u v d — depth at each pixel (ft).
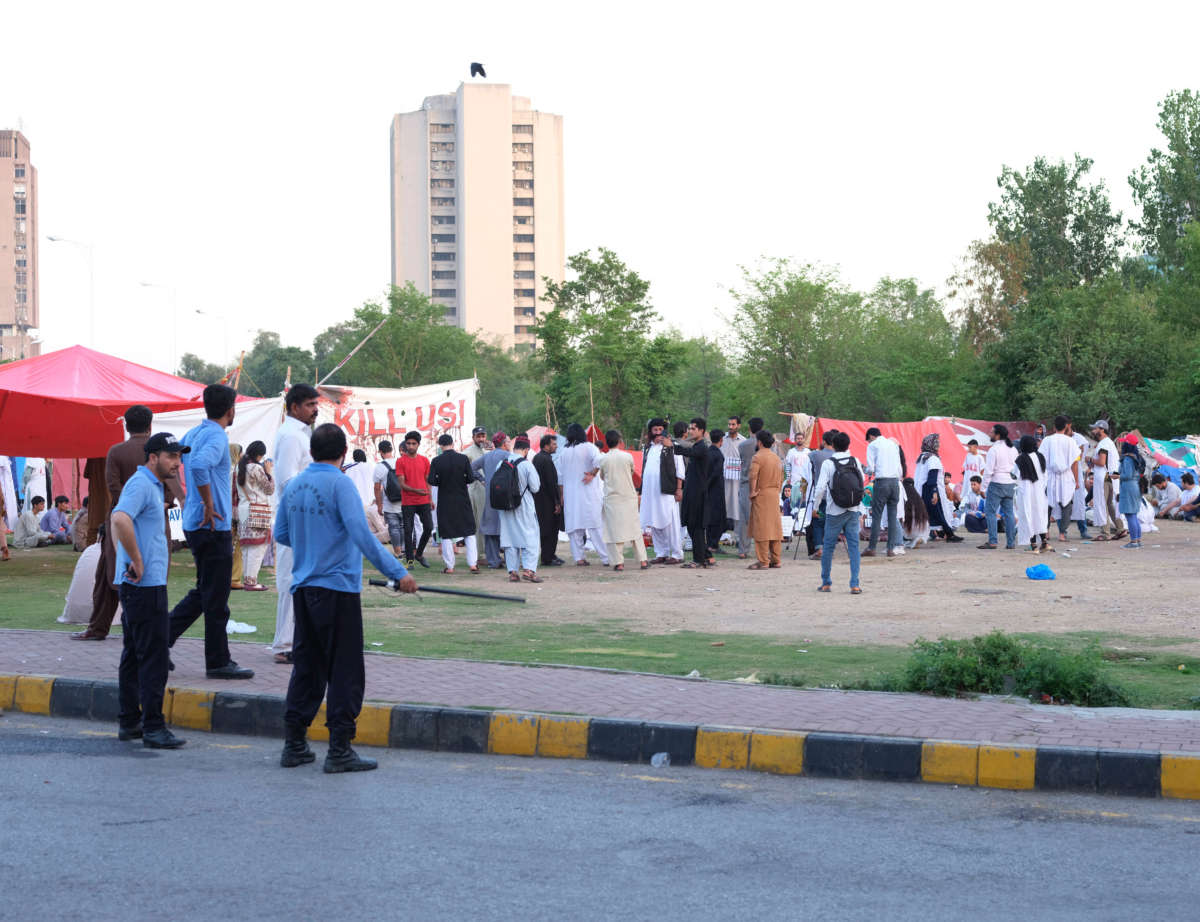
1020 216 242.58
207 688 26.32
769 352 209.97
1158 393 148.25
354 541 22.00
